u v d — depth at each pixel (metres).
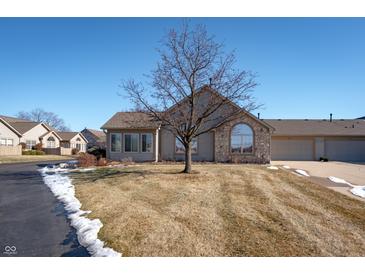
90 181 12.70
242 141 21.41
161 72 14.46
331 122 31.70
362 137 28.86
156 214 7.38
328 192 10.50
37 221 7.29
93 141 66.31
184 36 14.10
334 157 28.81
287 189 10.84
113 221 6.93
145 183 11.59
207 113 14.57
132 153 22.48
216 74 14.19
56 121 83.62
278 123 31.34
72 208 8.45
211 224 6.64
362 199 9.48
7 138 37.31
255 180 12.52
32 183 12.96
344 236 6.02
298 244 5.59
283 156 29.12
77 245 5.73
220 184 11.42
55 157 35.62
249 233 6.11
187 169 14.54
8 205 8.92
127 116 23.61
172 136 22.33
